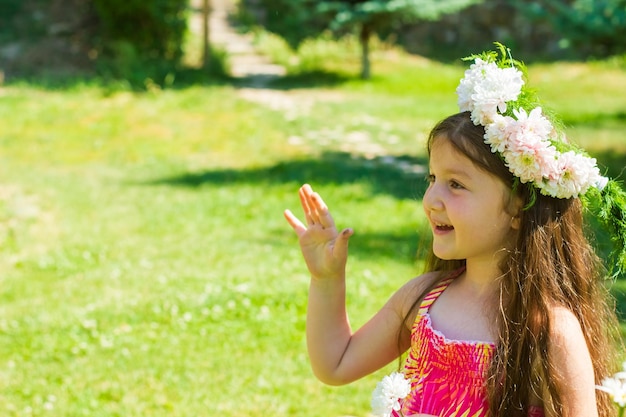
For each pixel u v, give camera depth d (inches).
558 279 84.6
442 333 87.5
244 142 547.5
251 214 373.7
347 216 366.3
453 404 85.1
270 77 809.5
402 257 305.3
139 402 189.8
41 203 392.8
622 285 251.8
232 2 1087.0
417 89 765.9
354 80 791.7
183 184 438.3
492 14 977.5
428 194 87.7
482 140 84.2
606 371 89.6
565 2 920.3
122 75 737.0
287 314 245.9
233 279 278.7
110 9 808.9
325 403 186.7
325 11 786.8
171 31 826.8
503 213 85.0
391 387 84.6
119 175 463.2
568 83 748.6
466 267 91.0
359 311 245.3
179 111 635.5
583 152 85.6
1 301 265.4
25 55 810.8
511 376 82.7
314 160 492.4
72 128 580.4
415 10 771.4
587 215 101.6
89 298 266.1
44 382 201.3
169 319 243.6
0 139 544.7
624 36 655.1
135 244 328.8
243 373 205.3
